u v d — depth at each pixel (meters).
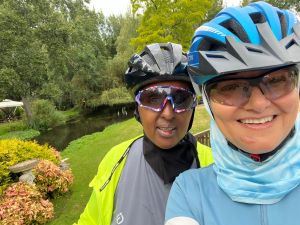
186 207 1.14
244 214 1.03
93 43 38.00
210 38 1.06
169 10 16.67
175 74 1.48
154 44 1.63
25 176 6.53
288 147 1.03
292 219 1.00
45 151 7.98
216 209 1.08
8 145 7.21
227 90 1.00
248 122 0.98
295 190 1.04
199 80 1.09
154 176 1.55
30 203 5.77
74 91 34.94
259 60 0.89
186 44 17.00
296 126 1.06
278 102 0.94
